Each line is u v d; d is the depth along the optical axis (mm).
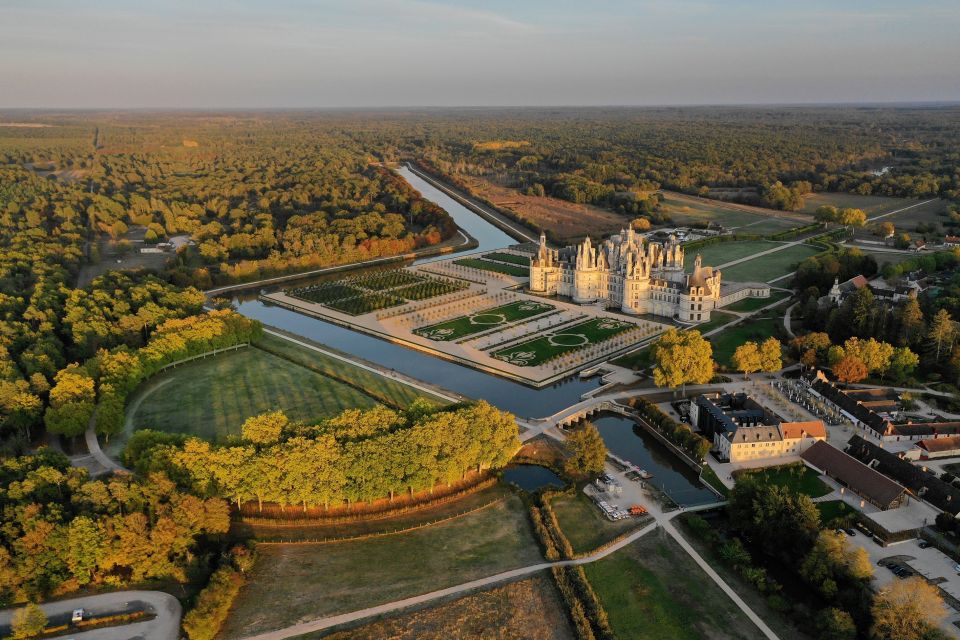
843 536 172250
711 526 193750
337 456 193500
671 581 169625
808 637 151250
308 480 190250
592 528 191625
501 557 179125
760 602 162500
